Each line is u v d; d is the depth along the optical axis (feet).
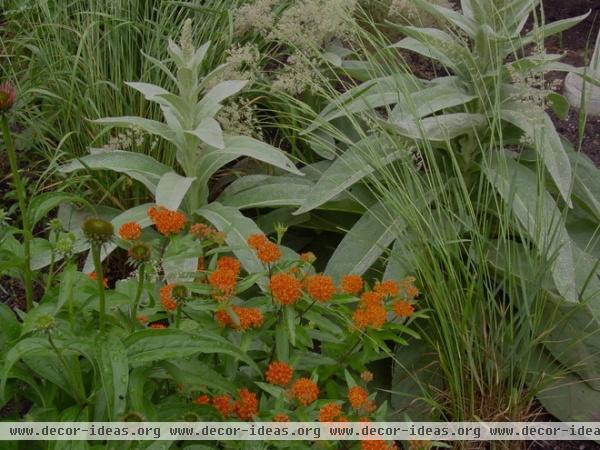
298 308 5.86
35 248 5.79
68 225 8.81
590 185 8.83
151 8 11.21
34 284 8.75
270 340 5.88
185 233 8.23
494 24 8.38
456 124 7.99
